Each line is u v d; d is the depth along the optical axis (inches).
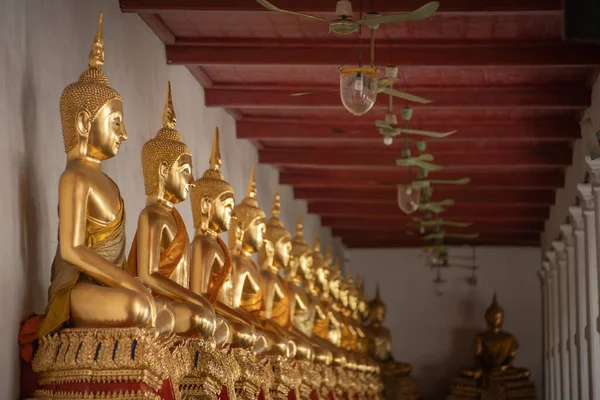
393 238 958.4
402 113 515.5
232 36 450.6
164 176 317.4
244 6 389.7
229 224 376.2
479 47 455.2
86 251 269.9
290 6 392.8
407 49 457.7
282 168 716.0
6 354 269.6
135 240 317.4
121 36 384.2
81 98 277.9
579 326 567.2
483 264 1008.2
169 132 323.9
